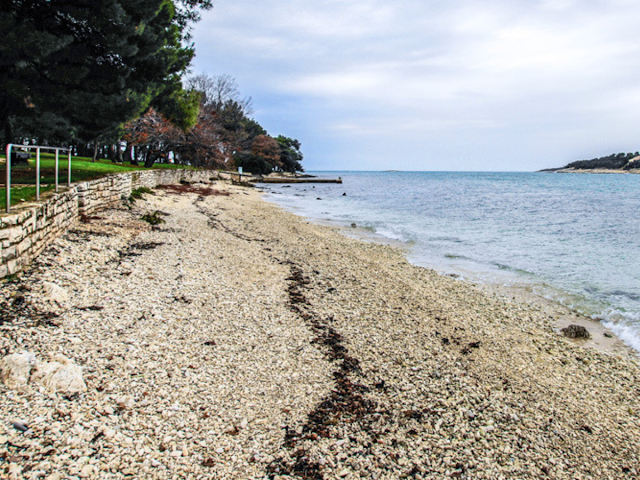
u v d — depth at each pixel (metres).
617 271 12.42
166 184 28.53
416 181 102.31
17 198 8.18
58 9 13.64
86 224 10.81
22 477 3.16
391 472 3.90
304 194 48.38
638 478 4.19
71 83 14.43
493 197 46.09
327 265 11.50
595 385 6.01
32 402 3.98
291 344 6.28
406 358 6.26
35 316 5.57
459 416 4.93
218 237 13.31
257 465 3.79
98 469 3.41
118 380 4.62
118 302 6.64
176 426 4.11
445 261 13.47
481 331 7.65
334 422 4.54
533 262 13.54
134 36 15.71
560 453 4.47
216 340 6.04
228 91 61.59
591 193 55.53
